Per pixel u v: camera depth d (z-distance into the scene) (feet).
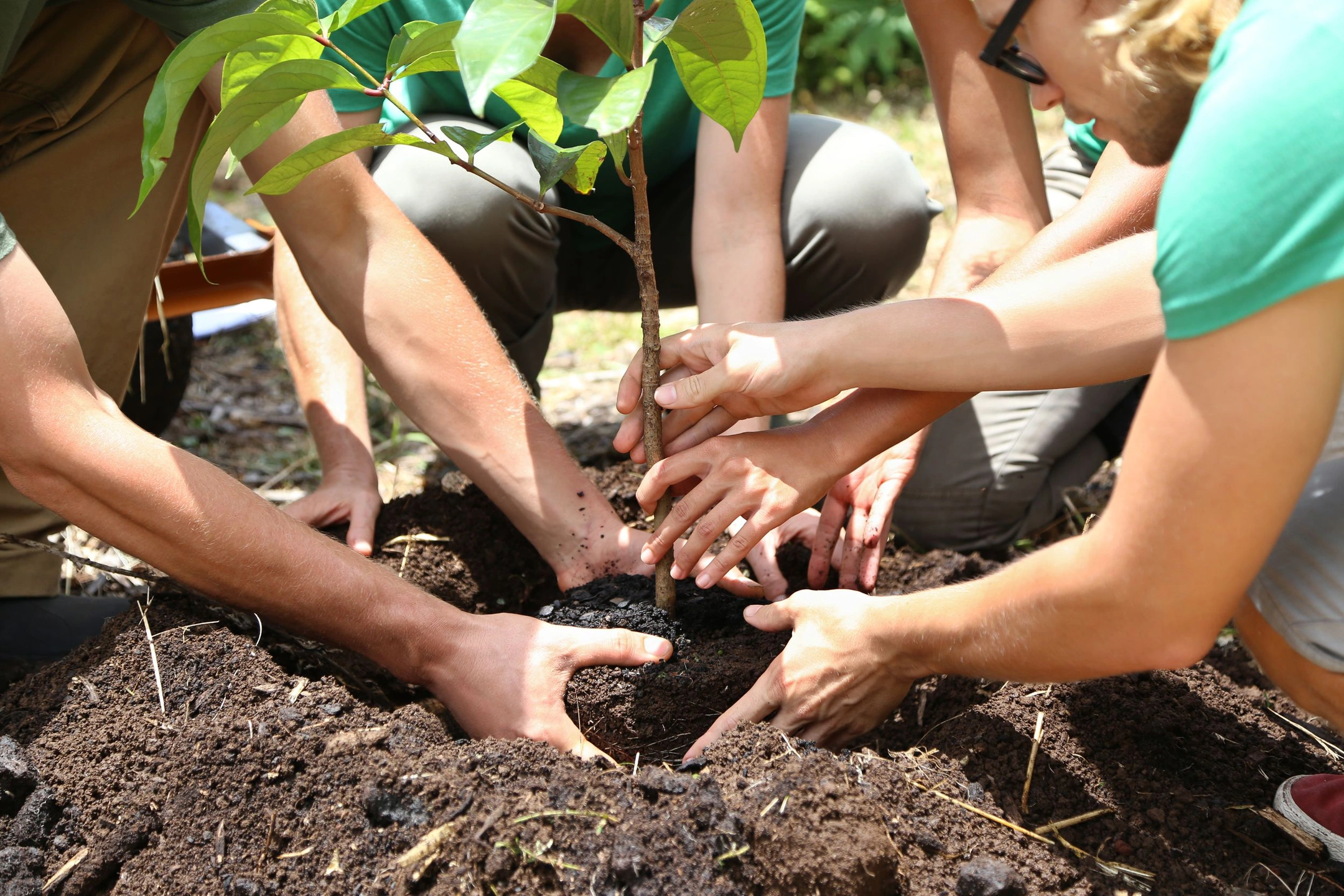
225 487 4.53
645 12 3.85
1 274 4.11
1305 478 3.07
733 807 4.10
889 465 6.00
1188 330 3.00
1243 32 2.94
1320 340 2.90
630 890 3.88
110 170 5.84
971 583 4.13
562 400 9.96
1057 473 7.31
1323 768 4.95
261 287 7.47
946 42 6.03
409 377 5.59
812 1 19.20
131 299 6.13
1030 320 4.40
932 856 4.24
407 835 4.09
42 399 4.19
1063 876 4.20
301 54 3.94
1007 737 4.85
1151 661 3.61
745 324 4.85
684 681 4.88
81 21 5.56
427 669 4.84
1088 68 3.35
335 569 4.66
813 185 7.05
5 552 5.73
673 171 7.65
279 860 4.16
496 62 2.94
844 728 4.76
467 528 6.37
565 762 4.34
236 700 4.62
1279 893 4.21
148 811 4.30
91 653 4.87
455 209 6.59
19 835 4.23
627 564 5.76
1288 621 3.97
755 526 4.91
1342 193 2.77
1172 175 3.02
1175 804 4.59
